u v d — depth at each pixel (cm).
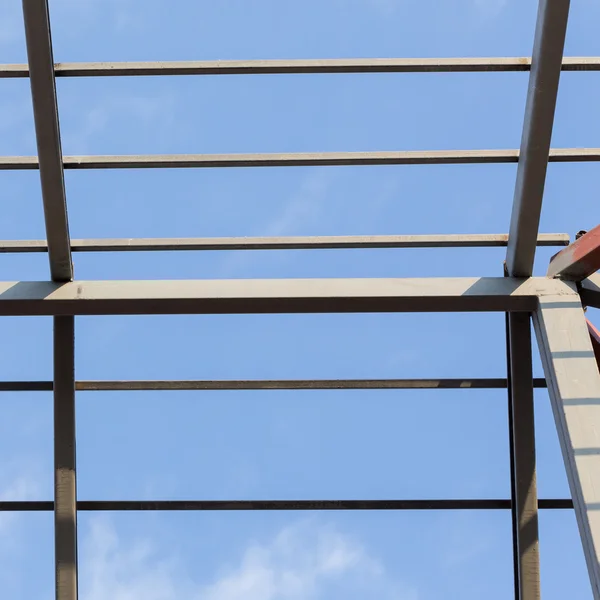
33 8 1223
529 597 1391
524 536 1406
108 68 1334
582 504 1176
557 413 1266
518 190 1337
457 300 1355
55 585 1379
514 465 1427
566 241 1415
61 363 1415
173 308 1363
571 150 1366
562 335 1307
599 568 1127
